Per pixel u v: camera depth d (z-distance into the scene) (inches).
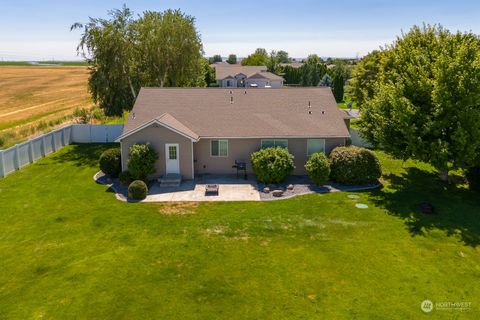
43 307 481.7
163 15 1720.0
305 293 511.8
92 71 1507.1
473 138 778.2
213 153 1042.1
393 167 1099.9
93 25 1459.2
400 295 506.9
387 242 653.3
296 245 644.1
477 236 673.6
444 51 868.0
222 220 746.2
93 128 1455.5
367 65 1812.3
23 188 928.3
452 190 905.5
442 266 577.3
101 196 882.1
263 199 862.5
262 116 1079.6
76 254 614.5
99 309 478.6
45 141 1245.7
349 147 987.3
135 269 569.3
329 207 807.1
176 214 778.8
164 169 995.9
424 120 830.5
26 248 634.2
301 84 3602.4
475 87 775.7
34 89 3467.0
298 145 1034.1
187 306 484.7
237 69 3811.5
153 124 961.5
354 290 518.0
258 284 532.4
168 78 1785.2
